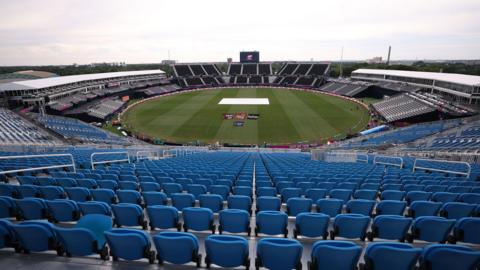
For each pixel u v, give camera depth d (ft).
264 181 35.73
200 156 79.82
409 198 27.17
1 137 97.35
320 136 133.59
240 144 124.67
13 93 169.68
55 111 170.81
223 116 170.09
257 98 234.79
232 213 20.11
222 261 15.16
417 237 18.75
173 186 30.53
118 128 147.64
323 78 313.53
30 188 26.43
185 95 256.11
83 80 225.56
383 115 165.58
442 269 13.05
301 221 19.47
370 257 13.42
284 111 183.01
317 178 37.17
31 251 16.92
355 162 71.10
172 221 20.95
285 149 112.06
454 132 110.93
